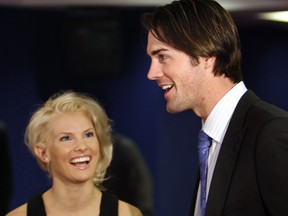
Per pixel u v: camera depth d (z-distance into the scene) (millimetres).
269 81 6520
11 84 6680
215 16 2730
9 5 6535
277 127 2438
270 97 6559
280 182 2377
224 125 2711
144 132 6887
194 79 2711
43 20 6691
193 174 6828
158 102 6859
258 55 6480
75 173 3115
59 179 3189
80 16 6707
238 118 2625
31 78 6707
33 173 6629
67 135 3125
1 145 6586
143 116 6914
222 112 2721
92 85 6934
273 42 6441
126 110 6953
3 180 6539
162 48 2734
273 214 2424
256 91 6559
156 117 6840
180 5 2770
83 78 6898
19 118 6684
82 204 3213
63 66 6785
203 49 2660
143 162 6254
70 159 3113
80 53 6762
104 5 6711
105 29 6727
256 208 2473
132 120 6941
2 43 6613
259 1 6016
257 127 2506
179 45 2684
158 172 6789
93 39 6750
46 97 6773
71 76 6816
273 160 2398
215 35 2688
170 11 2758
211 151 2768
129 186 6031
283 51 6457
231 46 2721
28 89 6723
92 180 3234
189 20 2711
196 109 2809
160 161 6809
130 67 6938
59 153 3121
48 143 3154
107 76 6945
